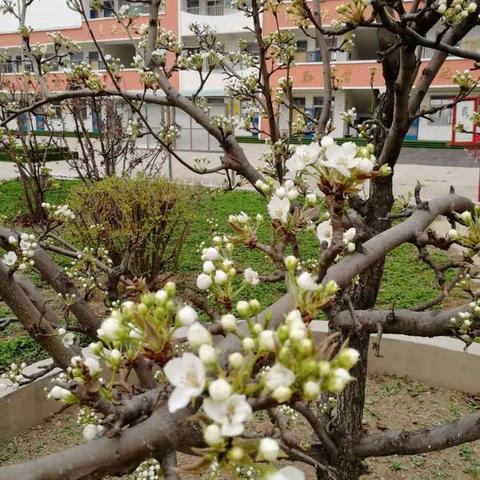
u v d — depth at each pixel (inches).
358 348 104.3
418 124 1090.1
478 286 270.4
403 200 117.6
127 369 49.1
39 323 87.2
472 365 185.0
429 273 295.1
